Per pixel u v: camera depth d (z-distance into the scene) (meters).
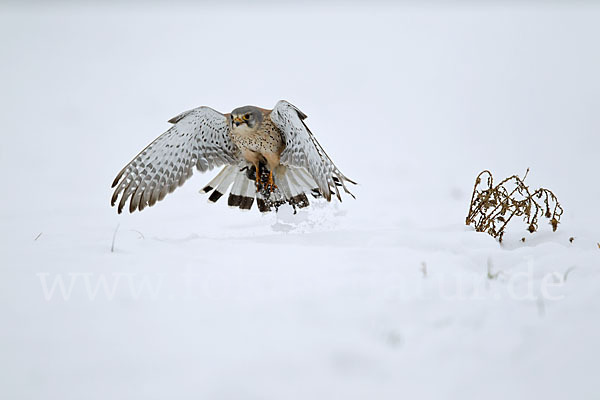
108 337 5.45
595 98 32.22
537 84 37.34
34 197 15.02
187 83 40.22
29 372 4.89
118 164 20.34
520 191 10.02
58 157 20.75
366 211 13.49
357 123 28.91
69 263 7.65
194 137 10.60
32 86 37.47
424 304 6.20
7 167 18.72
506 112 30.34
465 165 20.28
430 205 14.77
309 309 6.00
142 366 4.96
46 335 5.50
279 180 10.91
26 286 6.73
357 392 4.64
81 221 12.46
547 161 20.22
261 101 33.78
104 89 37.28
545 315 6.02
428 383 4.78
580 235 9.70
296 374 4.82
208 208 14.03
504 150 22.56
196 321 5.76
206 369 4.88
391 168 19.91
